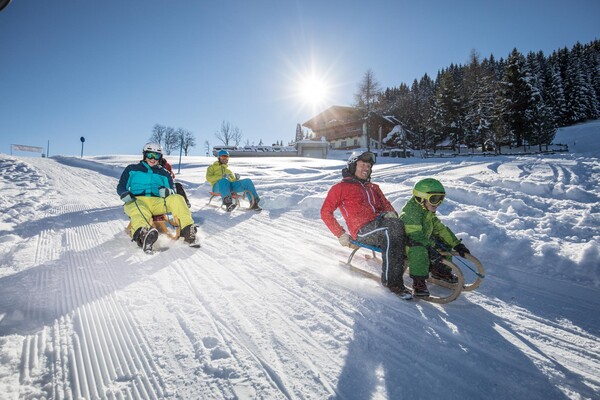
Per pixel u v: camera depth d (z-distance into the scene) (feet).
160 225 15.62
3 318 8.14
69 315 8.43
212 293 9.84
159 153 15.57
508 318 8.61
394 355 7.02
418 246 9.48
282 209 23.65
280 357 6.91
